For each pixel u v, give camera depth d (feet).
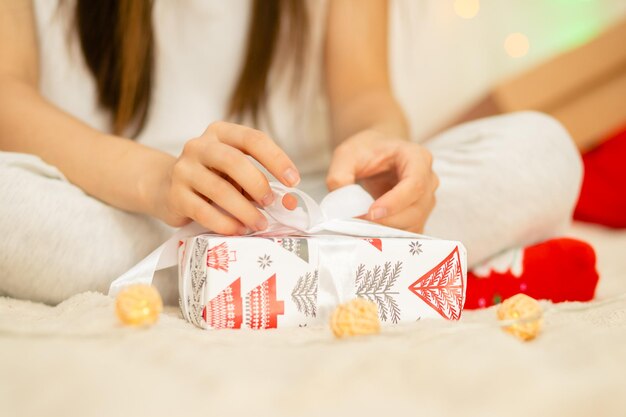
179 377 1.53
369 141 2.63
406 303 2.19
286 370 1.59
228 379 1.51
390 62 6.07
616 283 3.16
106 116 3.42
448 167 2.81
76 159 2.60
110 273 2.48
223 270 2.07
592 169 5.22
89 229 2.45
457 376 1.52
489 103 5.36
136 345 1.71
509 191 2.76
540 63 5.24
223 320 2.07
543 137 2.90
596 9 6.50
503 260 2.74
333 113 3.74
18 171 2.42
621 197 5.04
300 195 2.18
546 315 2.28
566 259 2.66
